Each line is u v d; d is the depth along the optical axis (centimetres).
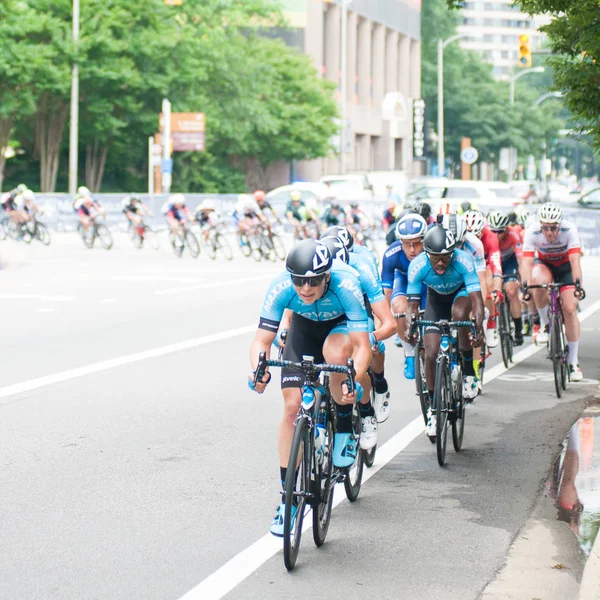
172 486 1805
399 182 11581
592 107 2748
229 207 10875
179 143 12331
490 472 1934
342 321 1611
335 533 1577
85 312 4209
